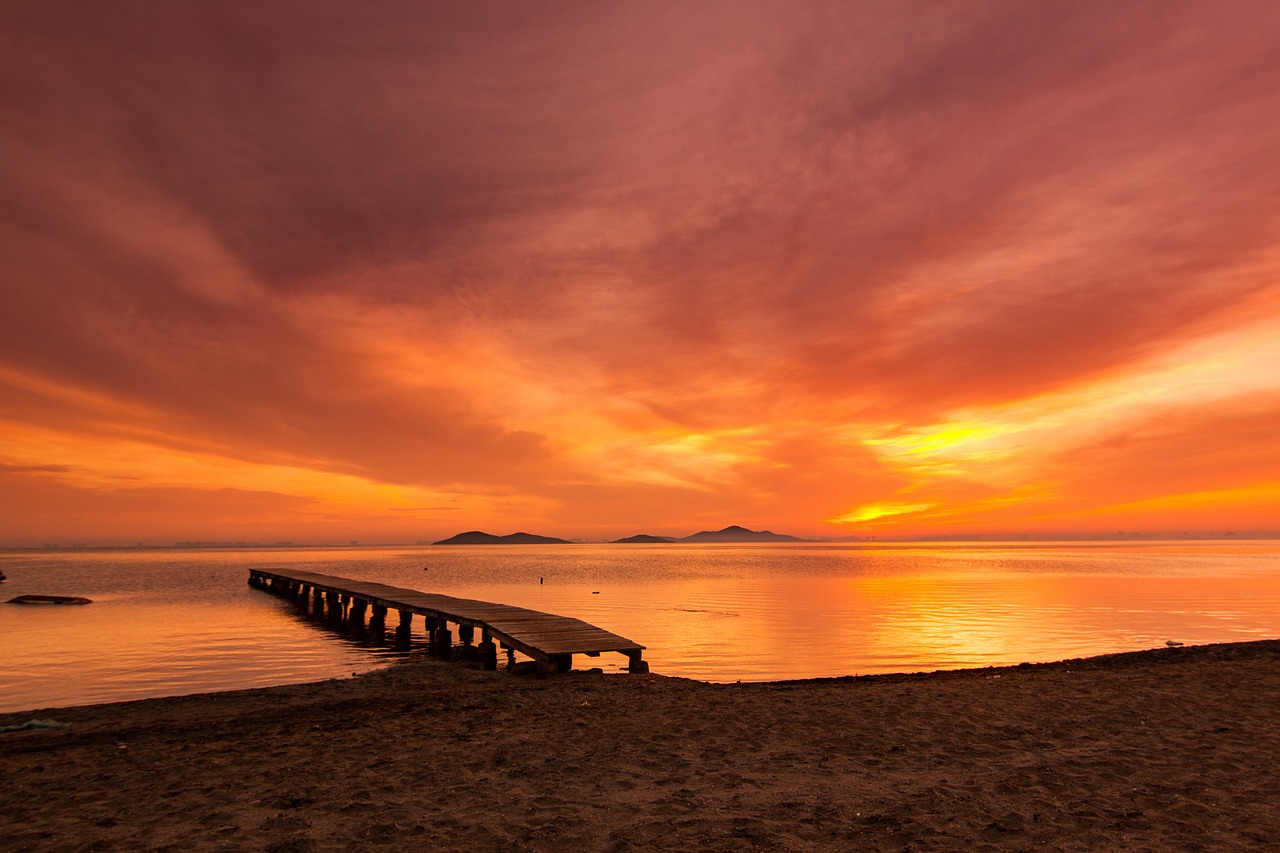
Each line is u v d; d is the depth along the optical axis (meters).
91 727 11.00
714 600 42.31
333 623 31.23
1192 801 6.46
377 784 7.32
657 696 12.85
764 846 5.48
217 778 7.73
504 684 15.02
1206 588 52.53
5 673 18.77
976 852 5.34
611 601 41.53
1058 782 7.10
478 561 127.19
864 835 5.70
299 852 5.50
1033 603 40.28
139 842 5.80
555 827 5.95
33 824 6.32
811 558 138.88
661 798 6.73
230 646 24.00
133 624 30.20
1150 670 14.91
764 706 11.46
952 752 8.38
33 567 98.00
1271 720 9.94
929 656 21.80
